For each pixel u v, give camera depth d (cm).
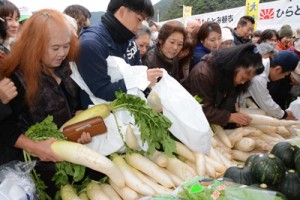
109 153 150
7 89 129
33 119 147
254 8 736
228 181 130
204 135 161
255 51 190
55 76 157
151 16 171
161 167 154
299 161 146
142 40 272
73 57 155
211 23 291
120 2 165
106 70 161
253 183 139
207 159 169
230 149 196
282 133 223
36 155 133
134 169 149
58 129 149
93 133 140
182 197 120
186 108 163
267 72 250
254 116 215
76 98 169
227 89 203
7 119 135
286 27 484
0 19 150
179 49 255
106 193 137
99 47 159
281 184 136
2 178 121
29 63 135
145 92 192
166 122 157
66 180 139
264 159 140
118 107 155
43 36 131
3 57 143
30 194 120
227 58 192
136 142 152
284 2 675
